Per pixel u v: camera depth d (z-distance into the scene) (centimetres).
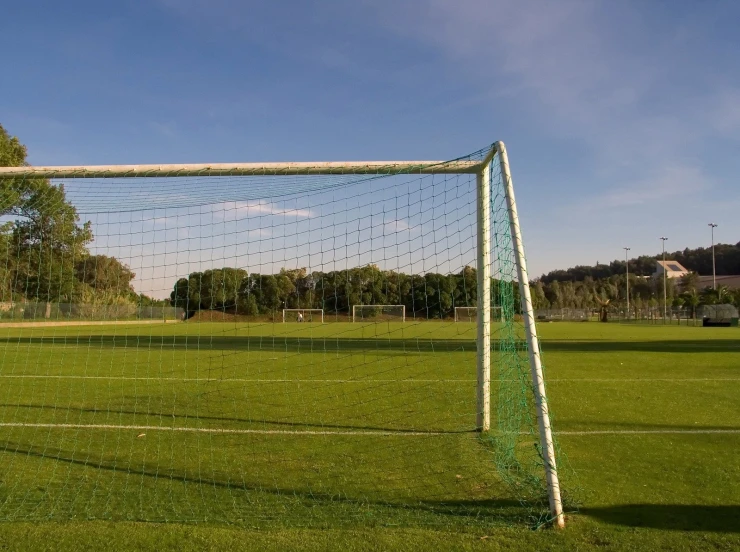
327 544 319
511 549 313
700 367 1265
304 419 683
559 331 3359
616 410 729
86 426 644
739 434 593
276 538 327
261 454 521
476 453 520
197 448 544
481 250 593
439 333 2409
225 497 401
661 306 7531
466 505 384
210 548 313
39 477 449
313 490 417
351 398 836
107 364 1308
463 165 575
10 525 346
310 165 554
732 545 318
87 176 546
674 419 671
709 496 401
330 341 2052
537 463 455
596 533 336
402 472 463
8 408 759
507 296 494
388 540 325
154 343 1922
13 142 2889
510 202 406
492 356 654
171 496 403
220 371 1179
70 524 348
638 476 447
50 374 1136
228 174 550
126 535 331
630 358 1487
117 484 432
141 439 581
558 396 846
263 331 2622
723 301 6675
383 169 562
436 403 788
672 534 334
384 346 1812
